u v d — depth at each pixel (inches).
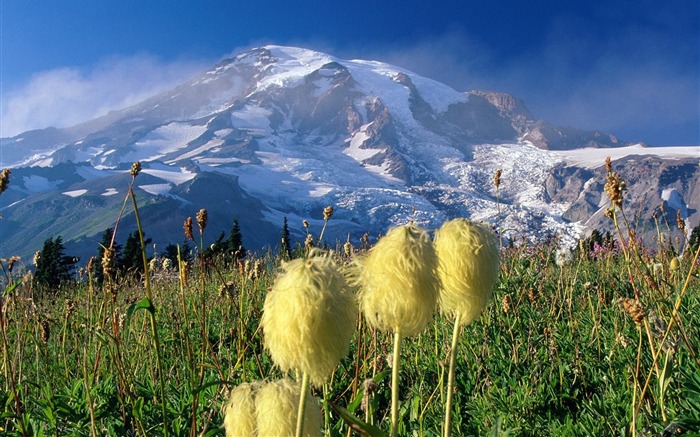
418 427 175.8
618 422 169.8
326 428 144.6
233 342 262.1
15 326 241.8
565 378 218.1
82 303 334.3
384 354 213.6
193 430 148.3
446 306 115.7
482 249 110.7
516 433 181.3
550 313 281.4
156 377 233.9
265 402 95.9
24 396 206.2
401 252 95.3
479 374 227.9
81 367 242.1
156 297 333.7
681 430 148.6
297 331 83.4
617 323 244.1
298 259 89.5
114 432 180.7
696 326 213.0
